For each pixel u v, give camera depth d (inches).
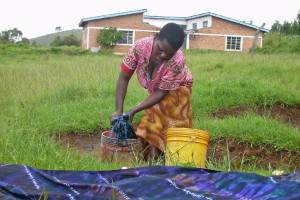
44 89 343.6
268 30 1341.0
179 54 162.4
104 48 1251.8
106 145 176.9
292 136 230.8
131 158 177.9
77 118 261.0
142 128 183.6
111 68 481.4
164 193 89.2
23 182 99.3
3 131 201.6
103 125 255.9
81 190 95.2
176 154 170.1
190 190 88.9
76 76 412.2
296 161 214.7
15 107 271.7
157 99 171.6
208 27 1326.3
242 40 1342.3
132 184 93.1
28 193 88.8
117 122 173.5
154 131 179.9
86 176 108.3
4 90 343.6
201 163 172.4
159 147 179.6
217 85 352.2
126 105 293.9
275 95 320.2
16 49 1136.2
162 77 164.9
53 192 93.1
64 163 148.3
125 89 177.3
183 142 169.3
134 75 423.8
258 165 213.8
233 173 95.3
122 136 175.0
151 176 96.6
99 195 91.5
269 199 80.4
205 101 310.3
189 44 1330.0
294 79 432.8
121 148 175.6
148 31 1282.0
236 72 497.4
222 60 597.9
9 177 100.5
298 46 1058.1
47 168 143.9
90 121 255.1
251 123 253.8
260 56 668.1
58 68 492.1
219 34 1333.7
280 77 450.3
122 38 1270.9
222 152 223.9
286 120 296.7
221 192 90.9
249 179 92.0
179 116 181.8
